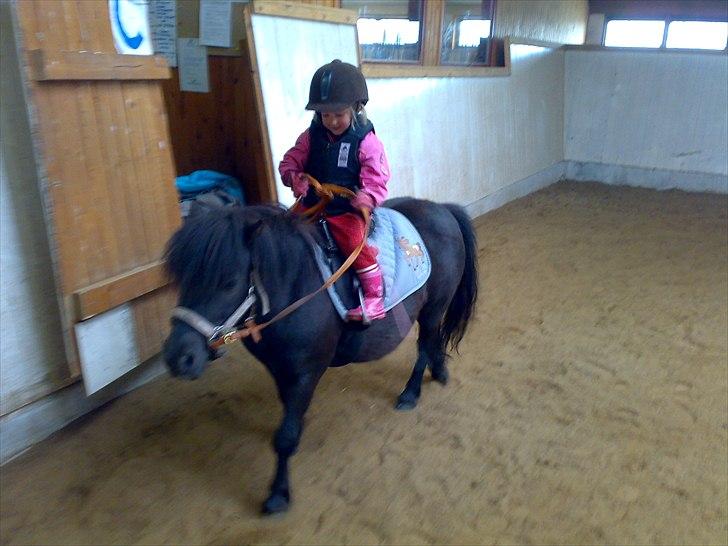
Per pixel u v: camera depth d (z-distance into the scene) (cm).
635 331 383
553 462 256
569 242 569
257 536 212
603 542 215
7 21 222
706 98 758
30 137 236
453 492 237
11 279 238
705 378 328
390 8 512
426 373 325
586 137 856
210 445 260
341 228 209
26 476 237
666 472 252
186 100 466
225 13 429
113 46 254
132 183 270
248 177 464
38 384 256
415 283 233
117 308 268
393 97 507
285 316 198
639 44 1035
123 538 210
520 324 390
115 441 260
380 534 215
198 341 175
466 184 636
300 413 212
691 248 556
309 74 403
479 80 642
